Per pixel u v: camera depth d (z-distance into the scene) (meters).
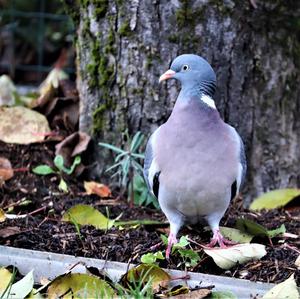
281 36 10.57
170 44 10.33
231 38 10.36
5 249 8.38
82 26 10.78
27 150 10.98
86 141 10.81
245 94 10.55
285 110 10.74
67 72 15.45
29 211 9.93
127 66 10.52
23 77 17.02
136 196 10.41
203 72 8.74
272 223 9.77
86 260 8.28
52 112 11.46
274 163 10.78
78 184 10.77
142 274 7.91
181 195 8.55
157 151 8.59
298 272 8.18
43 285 7.98
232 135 8.66
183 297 7.62
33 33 17.03
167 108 10.48
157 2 10.25
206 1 10.23
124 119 10.66
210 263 8.38
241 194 10.69
